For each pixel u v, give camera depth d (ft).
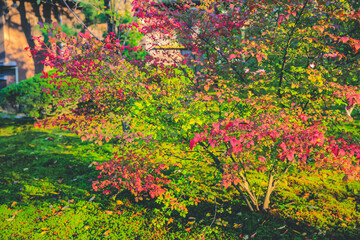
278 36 10.93
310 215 12.71
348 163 9.88
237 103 10.73
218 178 12.17
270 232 11.69
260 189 14.96
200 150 12.41
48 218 13.32
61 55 11.58
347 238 11.16
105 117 11.96
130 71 11.18
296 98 11.28
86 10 30.19
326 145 9.47
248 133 8.88
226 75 12.12
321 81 9.48
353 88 9.46
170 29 11.50
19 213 13.76
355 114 21.86
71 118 12.39
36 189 15.99
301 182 15.65
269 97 10.00
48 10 41.83
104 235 12.04
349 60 11.55
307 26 10.59
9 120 32.07
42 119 31.14
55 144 23.29
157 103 10.55
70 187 16.14
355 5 11.29
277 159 11.14
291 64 11.91
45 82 29.35
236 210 13.34
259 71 11.86
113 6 23.44
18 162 19.72
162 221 12.78
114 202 14.48
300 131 8.97
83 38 11.59
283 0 9.82
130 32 21.45
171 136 11.43
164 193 12.16
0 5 37.91
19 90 30.32
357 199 13.87
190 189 14.43
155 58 12.81
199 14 11.21
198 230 12.05
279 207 13.38
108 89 11.33
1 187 16.29
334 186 15.15
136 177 11.37
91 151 21.33
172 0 13.25
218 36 11.42
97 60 11.16
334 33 11.67
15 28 39.17
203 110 10.19
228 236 11.62
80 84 12.53
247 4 10.68
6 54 38.75
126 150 12.10
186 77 12.32
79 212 13.74
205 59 12.06
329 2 9.81
